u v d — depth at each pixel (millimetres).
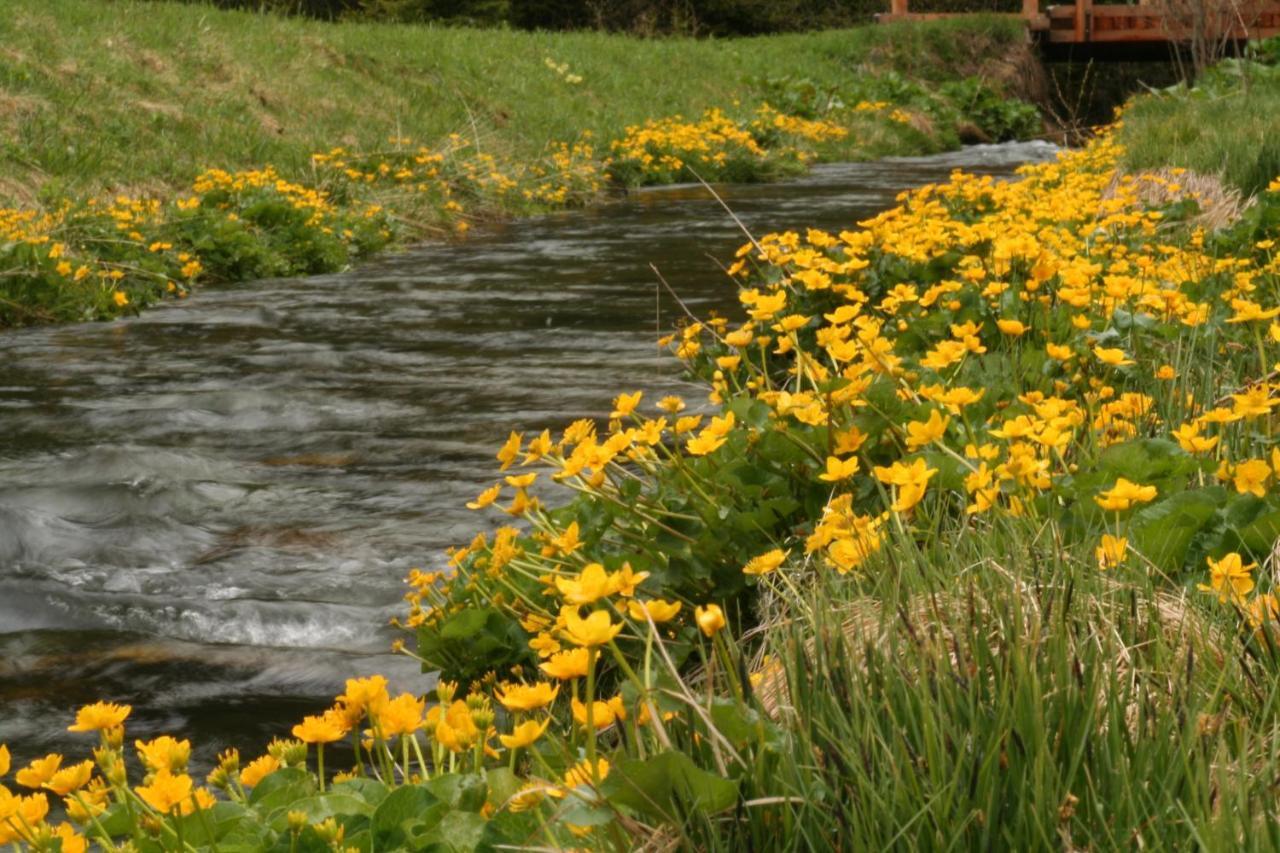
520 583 3188
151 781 1976
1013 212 7934
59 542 4445
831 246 6742
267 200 11695
